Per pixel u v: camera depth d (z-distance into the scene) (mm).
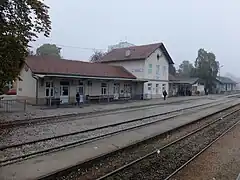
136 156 10336
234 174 8609
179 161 9891
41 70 28797
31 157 9672
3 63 15930
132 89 42750
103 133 14430
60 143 12047
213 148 12000
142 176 8195
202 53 77250
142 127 16562
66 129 15281
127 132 14828
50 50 70875
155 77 46938
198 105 33750
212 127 17953
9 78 16828
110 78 35375
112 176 7984
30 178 7523
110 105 30812
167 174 8438
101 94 36156
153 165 9266
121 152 10875
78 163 8750
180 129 16812
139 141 12320
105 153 10125
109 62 48344
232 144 12883
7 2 17172
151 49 45781
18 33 16641
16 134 13625
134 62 45094
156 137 13789
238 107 33500
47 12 18500
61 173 8039
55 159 9438
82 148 11109
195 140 13750
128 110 26156
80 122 17984
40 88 28578
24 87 30172
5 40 15562
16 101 29875
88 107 27766
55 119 19078
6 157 9609
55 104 28922
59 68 31703
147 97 44812
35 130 14805
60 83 30578
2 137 12844
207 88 76500
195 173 8539
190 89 66062
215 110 28000
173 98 47688
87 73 33875
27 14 17828
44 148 11086
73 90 32062
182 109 28172
